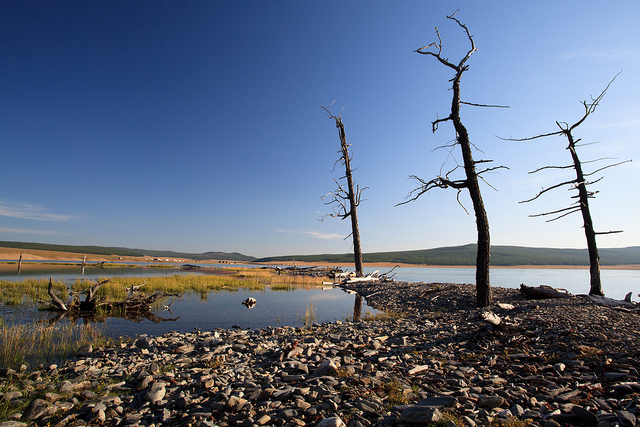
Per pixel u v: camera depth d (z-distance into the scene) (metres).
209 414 5.06
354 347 8.94
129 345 10.14
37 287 23.50
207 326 13.65
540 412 4.81
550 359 7.07
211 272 50.41
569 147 17.53
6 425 4.88
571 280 47.88
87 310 16.62
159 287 25.58
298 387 6.07
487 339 8.91
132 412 5.42
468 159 16.20
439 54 16.97
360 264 34.31
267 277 39.59
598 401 4.96
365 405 5.07
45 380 7.02
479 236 15.66
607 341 7.55
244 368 7.52
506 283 40.72
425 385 6.04
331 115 34.81
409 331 10.79
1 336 10.38
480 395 5.50
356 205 34.72
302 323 14.29
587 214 16.69
